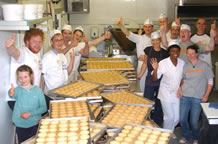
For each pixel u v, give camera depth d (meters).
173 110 3.30
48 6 3.78
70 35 3.72
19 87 2.28
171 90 3.20
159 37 3.45
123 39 4.89
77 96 2.57
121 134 1.86
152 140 1.79
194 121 3.30
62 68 3.07
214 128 2.48
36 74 2.54
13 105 2.46
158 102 3.67
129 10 5.79
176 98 3.25
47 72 2.88
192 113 3.29
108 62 4.43
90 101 2.55
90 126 1.92
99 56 5.17
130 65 4.23
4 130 2.41
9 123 2.54
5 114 2.43
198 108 3.23
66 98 2.55
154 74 3.19
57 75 2.93
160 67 3.17
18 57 2.39
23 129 2.27
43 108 2.33
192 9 4.96
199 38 4.05
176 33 3.97
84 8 5.46
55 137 1.77
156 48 3.50
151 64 3.39
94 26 5.84
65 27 3.66
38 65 2.57
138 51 4.45
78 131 1.84
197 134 3.38
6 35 2.46
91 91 2.81
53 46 2.97
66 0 5.43
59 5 4.78
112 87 3.14
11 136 2.61
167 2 5.70
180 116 3.37
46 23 3.57
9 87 2.54
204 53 3.93
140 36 4.43
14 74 2.50
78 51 3.98
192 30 5.03
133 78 3.71
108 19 5.80
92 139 1.73
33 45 2.47
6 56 2.45
